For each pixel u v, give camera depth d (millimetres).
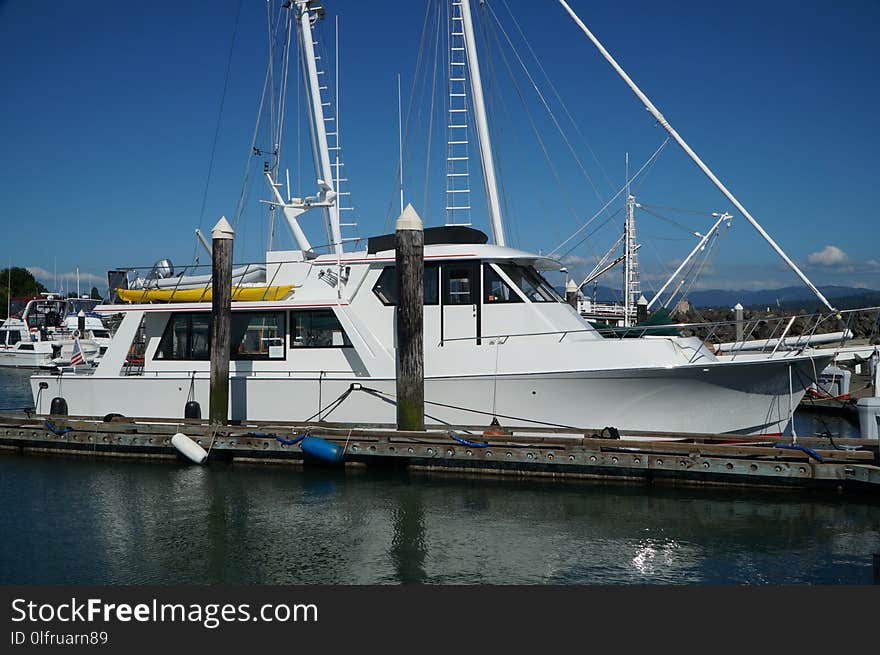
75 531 10820
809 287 14969
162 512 11703
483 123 18484
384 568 9336
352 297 14789
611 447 12477
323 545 10188
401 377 13203
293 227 17047
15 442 16078
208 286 15711
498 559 9625
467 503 11961
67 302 56969
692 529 10656
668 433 12992
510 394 13547
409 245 12969
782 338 14562
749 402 13320
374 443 13242
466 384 13727
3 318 86500
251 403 14969
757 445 12812
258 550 10000
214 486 13125
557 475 13000
